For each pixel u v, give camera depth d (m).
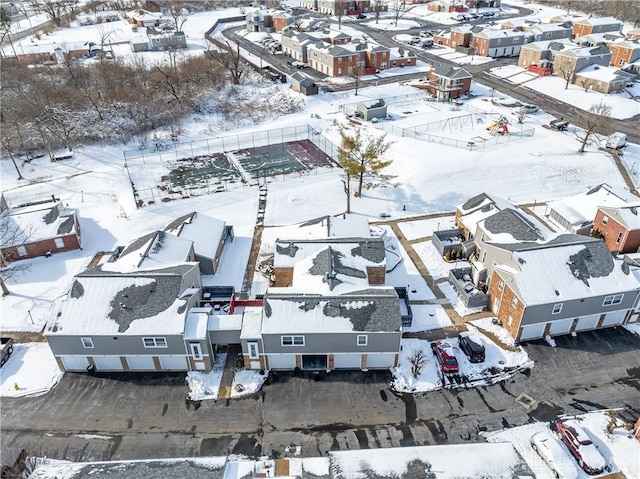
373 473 26.39
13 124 74.69
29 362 38.59
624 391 35.06
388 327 35.25
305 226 51.72
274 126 81.56
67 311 36.50
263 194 61.66
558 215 54.38
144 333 35.31
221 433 32.53
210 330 36.53
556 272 38.88
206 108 87.81
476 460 27.08
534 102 88.81
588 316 39.47
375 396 35.03
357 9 164.75
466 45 121.88
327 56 103.38
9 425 33.38
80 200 60.72
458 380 36.09
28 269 49.66
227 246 52.44
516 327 38.78
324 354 36.56
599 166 66.19
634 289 38.66
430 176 63.38
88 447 31.75
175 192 62.31
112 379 36.91
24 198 60.84
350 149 55.97
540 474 28.97
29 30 144.88
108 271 40.91
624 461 29.88
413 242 52.69
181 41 121.94
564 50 97.69
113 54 111.19
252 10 170.00
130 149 74.38
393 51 109.19
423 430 32.44
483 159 66.56
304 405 34.41
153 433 32.62
